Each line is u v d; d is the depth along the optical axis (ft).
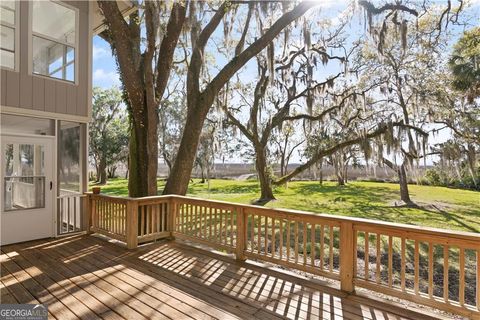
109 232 16.47
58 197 17.49
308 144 42.93
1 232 15.30
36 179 16.67
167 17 21.59
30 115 16.42
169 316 8.16
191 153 21.06
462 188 36.52
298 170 43.80
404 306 8.87
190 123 21.07
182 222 16.28
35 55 17.21
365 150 34.19
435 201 34.22
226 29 24.02
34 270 11.79
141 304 8.88
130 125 21.42
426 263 19.36
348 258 9.90
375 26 24.77
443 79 31.48
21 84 16.06
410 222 26.73
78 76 18.65
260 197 44.14
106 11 17.69
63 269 11.93
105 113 72.79
